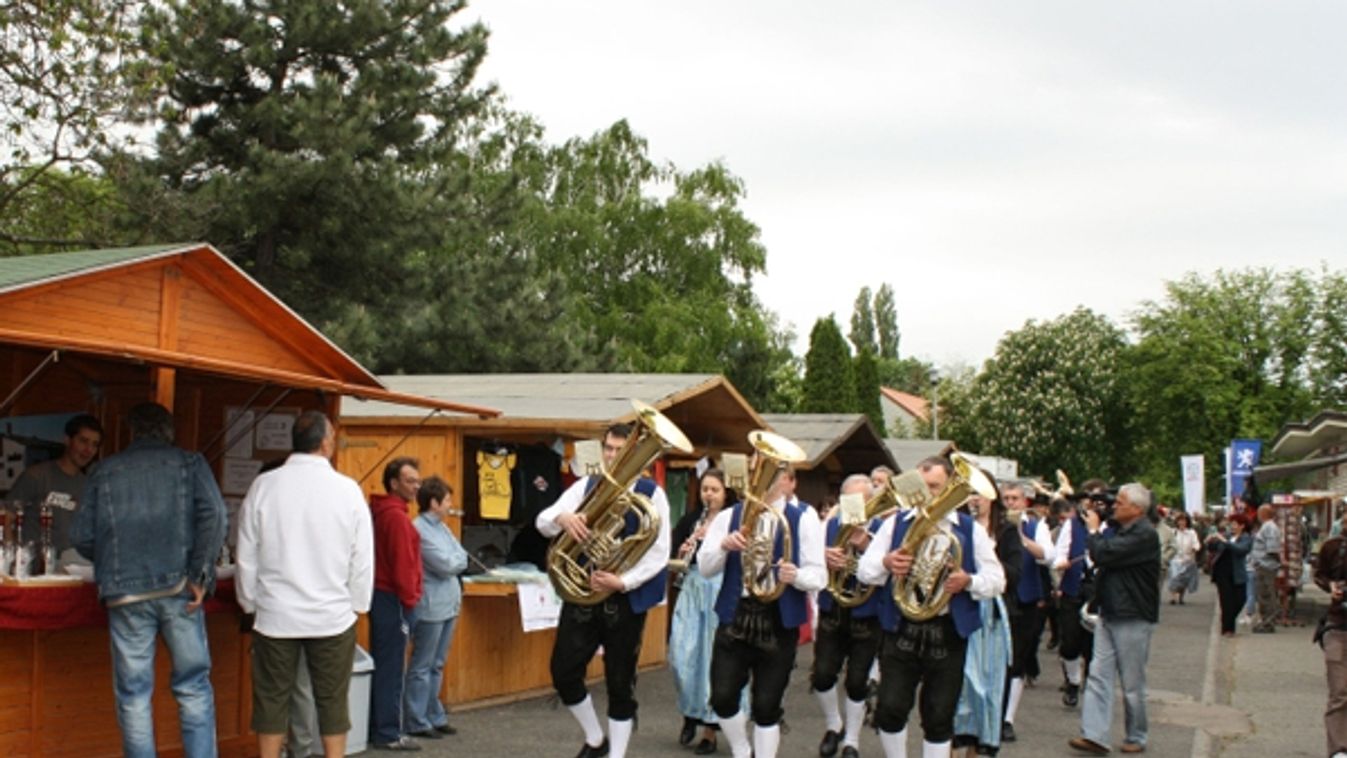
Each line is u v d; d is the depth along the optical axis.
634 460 7.34
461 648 10.72
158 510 6.64
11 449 8.30
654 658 13.88
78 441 7.60
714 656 7.65
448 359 25.41
